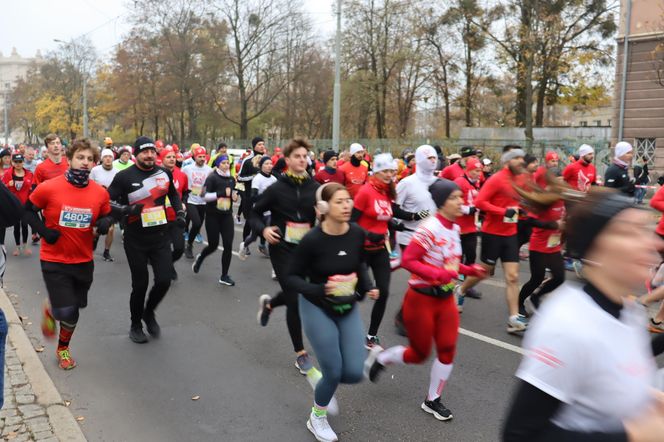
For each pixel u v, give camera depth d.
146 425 3.90
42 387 4.27
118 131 57.72
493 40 31.09
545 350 1.49
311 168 13.64
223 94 42.69
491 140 23.45
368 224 5.40
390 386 4.54
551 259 5.77
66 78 57.16
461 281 7.85
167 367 4.91
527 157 7.19
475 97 35.72
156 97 42.44
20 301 6.96
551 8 26.64
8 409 3.93
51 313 4.71
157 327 5.67
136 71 42.75
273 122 48.31
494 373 4.75
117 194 5.24
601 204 1.56
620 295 1.52
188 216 9.52
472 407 4.15
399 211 5.98
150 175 5.35
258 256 9.91
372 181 5.43
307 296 3.57
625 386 1.49
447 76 35.94
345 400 4.29
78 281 4.82
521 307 6.07
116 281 7.98
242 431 3.82
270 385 4.56
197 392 4.42
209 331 5.86
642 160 19.55
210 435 3.77
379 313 5.31
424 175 6.18
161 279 5.39
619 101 21.34
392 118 39.91
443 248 3.85
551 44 27.83
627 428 1.48
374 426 3.88
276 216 4.84
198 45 39.44
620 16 21.05
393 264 5.45
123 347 5.39
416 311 3.92
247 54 40.41
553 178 2.04
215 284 7.86
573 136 28.41
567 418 1.51
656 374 2.01
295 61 40.91
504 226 5.74
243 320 6.24
